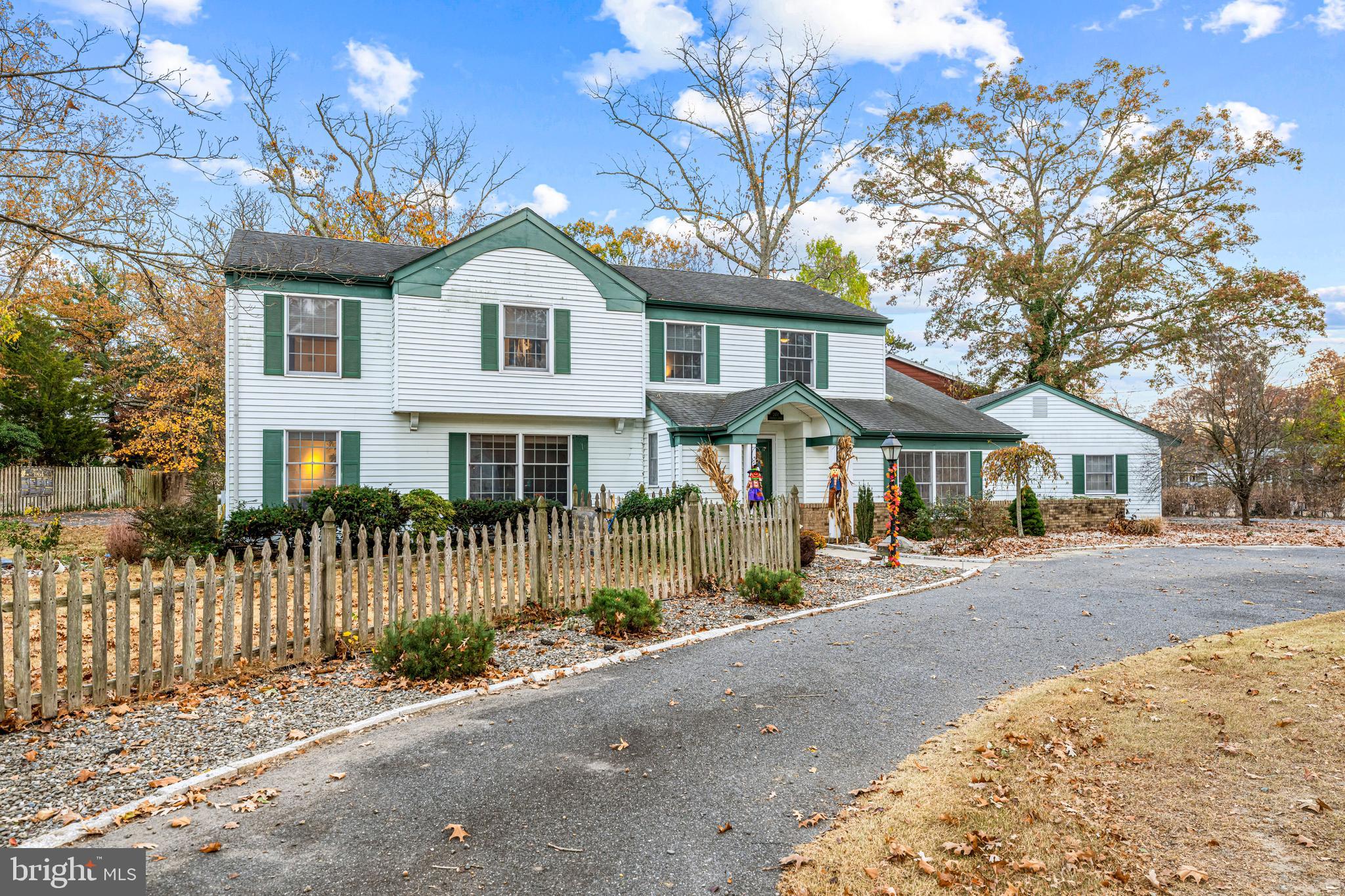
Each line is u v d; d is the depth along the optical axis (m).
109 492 28.70
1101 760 4.73
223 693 6.21
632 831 3.89
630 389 18.02
